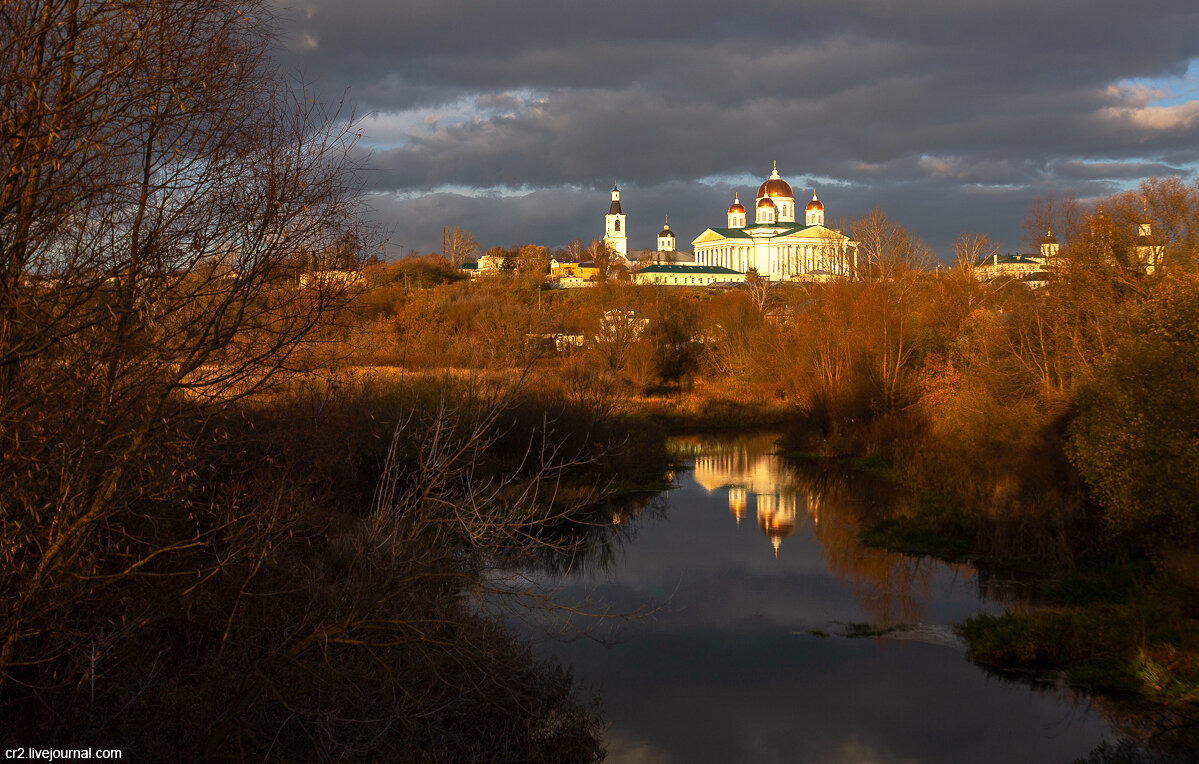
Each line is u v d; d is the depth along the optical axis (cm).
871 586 1559
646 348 4481
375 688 719
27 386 536
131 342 543
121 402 568
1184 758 925
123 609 670
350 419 962
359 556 746
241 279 588
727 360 4950
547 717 908
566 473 2325
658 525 2064
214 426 677
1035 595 1455
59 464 546
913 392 3278
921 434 2966
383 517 766
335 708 668
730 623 1362
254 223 600
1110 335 2256
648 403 4084
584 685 1107
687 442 3516
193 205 593
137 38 552
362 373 1377
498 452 2155
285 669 702
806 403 3656
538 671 932
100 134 554
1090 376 1797
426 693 741
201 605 718
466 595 877
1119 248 2366
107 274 551
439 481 757
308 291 625
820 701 1076
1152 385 1406
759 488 2538
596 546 1853
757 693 1096
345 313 655
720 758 921
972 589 1524
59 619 609
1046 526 1722
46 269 552
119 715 626
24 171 531
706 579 1605
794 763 911
